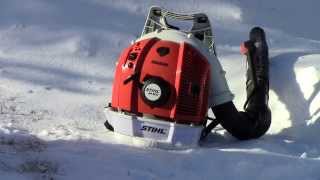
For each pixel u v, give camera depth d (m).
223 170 4.38
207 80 4.79
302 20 6.83
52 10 6.42
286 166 4.44
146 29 5.23
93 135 4.88
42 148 4.50
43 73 5.86
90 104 5.58
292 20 6.80
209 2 6.75
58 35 6.21
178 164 4.40
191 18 5.12
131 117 4.70
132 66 4.71
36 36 6.19
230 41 6.34
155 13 5.20
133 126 4.71
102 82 5.86
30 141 4.61
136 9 6.59
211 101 4.93
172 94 4.66
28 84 5.73
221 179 4.27
